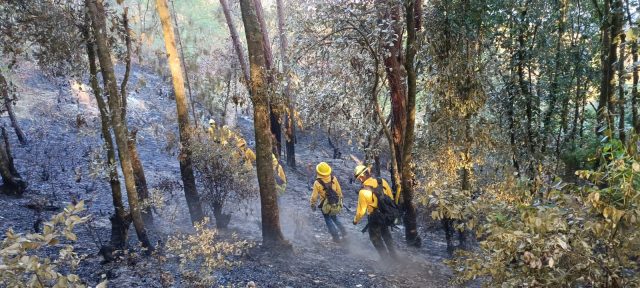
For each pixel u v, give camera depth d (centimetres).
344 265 716
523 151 941
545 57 970
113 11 684
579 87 1091
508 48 960
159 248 636
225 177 799
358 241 909
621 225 331
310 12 832
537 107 988
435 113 865
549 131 1021
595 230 325
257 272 608
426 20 820
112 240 611
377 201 723
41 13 654
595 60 1081
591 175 346
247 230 850
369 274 674
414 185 843
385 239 741
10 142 1219
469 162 803
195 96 1515
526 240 334
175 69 773
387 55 798
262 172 700
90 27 625
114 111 586
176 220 864
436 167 817
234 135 848
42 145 1245
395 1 741
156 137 1551
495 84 1030
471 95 810
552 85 1037
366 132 1120
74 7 659
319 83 1030
